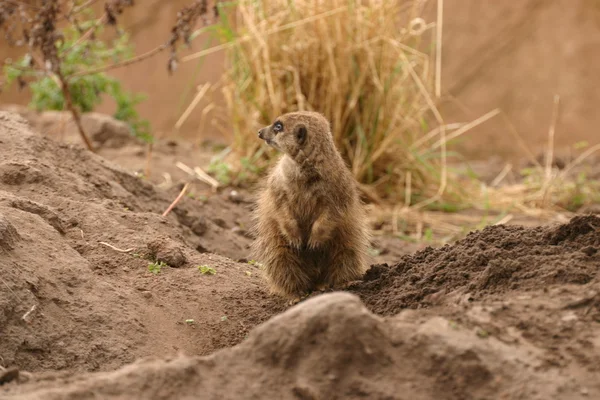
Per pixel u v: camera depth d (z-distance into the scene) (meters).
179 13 14.05
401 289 7.73
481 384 5.53
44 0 13.71
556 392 5.38
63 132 17.56
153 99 30.31
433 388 5.55
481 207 16.34
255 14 16.31
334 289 8.53
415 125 16.66
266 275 8.88
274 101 15.62
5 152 10.47
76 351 7.32
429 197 16.33
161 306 8.23
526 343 5.89
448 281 7.55
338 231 8.57
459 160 23.06
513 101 28.09
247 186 15.41
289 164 8.45
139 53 31.64
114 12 14.09
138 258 9.02
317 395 5.50
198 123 28.88
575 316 6.18
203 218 12.10
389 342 5.82
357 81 15.87
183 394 5.52
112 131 17.92
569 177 18.94
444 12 30.09
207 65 30.56
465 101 28.31
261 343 5.86
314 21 15.75
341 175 8.53
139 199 11.71
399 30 16.61
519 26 29.45
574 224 7.79
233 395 5.53
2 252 7.72
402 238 14.21
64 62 17.70
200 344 7.86
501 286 7.00
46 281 7.81
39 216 8.83
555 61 28.70
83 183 10.49
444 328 6.00
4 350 7.07
